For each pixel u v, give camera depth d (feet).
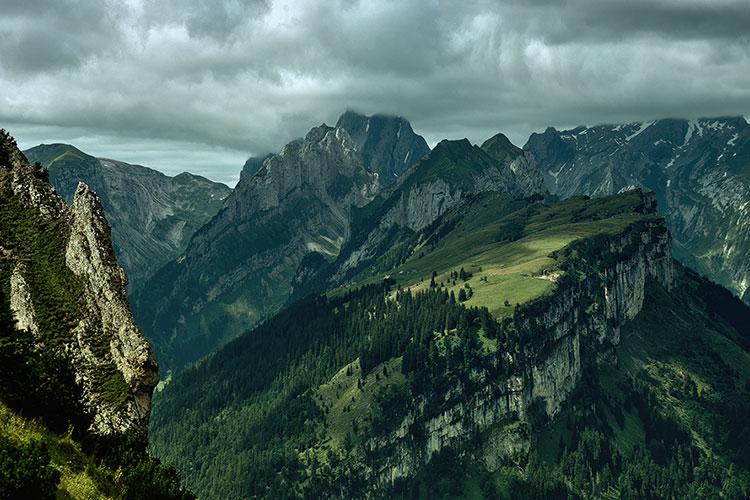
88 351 383.65
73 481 293.84
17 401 325.42
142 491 332.19
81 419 346.95
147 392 383.04
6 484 255.50
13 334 353.51
